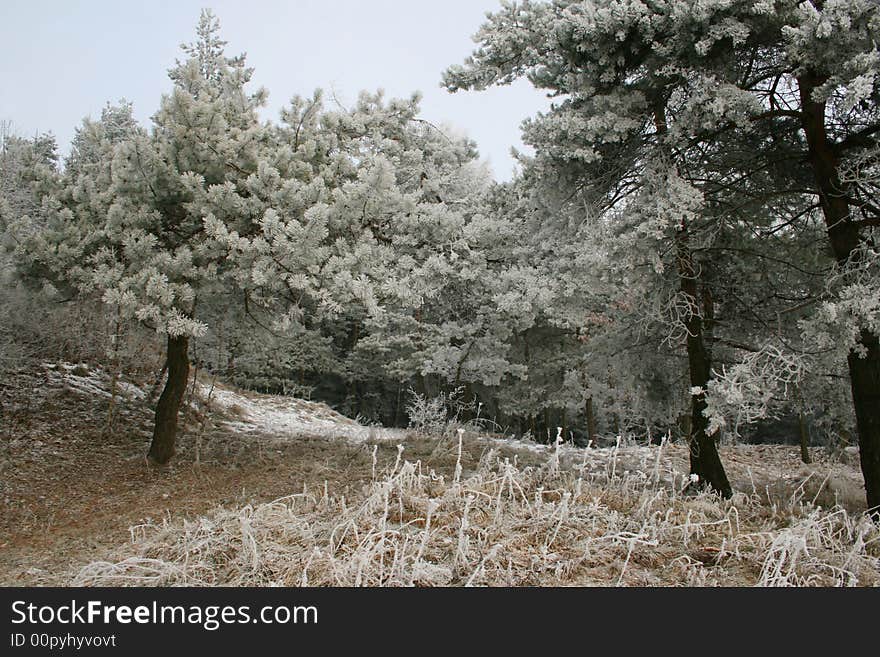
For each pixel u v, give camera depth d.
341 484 6.91
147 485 7.24
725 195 8.69
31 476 7.07
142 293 6.64
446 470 7.88
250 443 9.91
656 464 5.45
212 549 4.01
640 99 7.14
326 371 24.89
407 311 18.47
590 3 6.57
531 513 4.40
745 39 6.27
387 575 3.57
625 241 6.79
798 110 7.70
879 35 5.56
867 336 6.71
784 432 24.83
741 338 9.89
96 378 11.12
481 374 16.39
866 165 6.84
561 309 11.48
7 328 9.47
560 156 7.56
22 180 7.88
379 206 7.36
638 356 10.70
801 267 9.09
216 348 12.09
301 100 8.38
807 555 3.77
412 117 9.30
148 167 7.37
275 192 7.23
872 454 6.78
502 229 11.27
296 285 6.67
